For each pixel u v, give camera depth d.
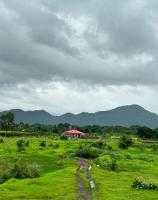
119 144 176.38
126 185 72.56
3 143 170.00
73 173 84.12
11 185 66.31
